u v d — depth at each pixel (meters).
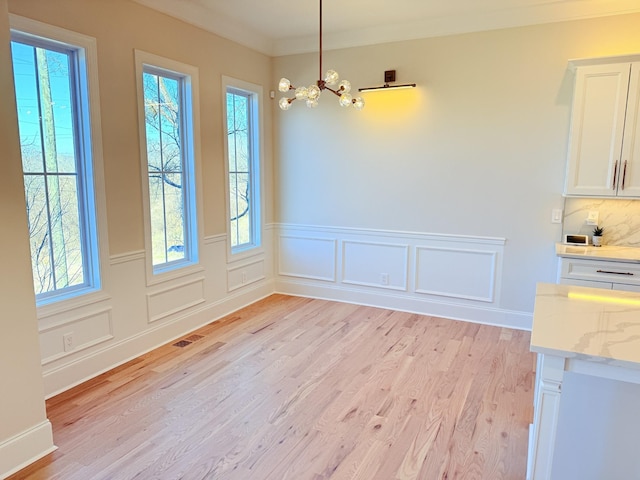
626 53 3.41
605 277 3.24
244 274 4.69
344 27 4.24
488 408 2.68
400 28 4.13
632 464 1.75
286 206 5.07
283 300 4.97
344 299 4.90
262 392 2.88
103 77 2.99
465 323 4.21
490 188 4.03
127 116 3.19
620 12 3.39
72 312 2.92
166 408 2.68
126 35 3.13
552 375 1.54
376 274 4.69
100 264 3.07
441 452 2.26
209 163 4.06
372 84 4.38
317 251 4.98
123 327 3.31
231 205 4.55
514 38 3.75
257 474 2.10
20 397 2.14
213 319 4.27
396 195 4.45
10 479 2.05
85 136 2.93
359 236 4.71
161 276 3.61
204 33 3.87
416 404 2.72
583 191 3.45
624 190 3.32
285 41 4.69
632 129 3.23
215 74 4.04
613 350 1.48
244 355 3.46
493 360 3.36
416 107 4.22
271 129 4.99
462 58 3.96
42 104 2.74
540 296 2.13
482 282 4.19
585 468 1.83
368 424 2.51
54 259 2.88
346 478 2.07
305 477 2.08
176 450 2.28
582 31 3.53
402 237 4.49
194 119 3.82
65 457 2.22
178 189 3.84
